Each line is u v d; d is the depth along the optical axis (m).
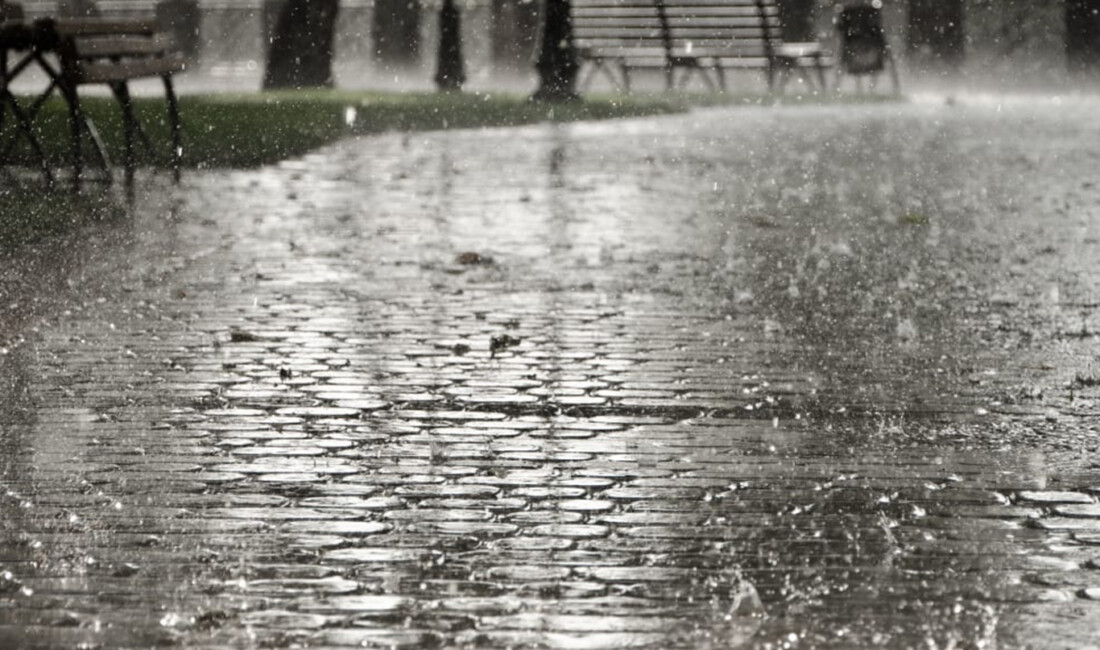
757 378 16.92
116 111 49.62
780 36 85.62
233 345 18.12
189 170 37.00
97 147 34.00
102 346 17.97
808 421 15.20
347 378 16.66
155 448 13.95
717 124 59.47
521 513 12.28
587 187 35.62
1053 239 27.95
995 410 15.71
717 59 85.88
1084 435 14.83
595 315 20.19
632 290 22.00
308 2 77.00
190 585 10.64
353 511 12.28
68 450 13.87
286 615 10.12
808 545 11.61
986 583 10.84
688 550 11.47
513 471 13.42
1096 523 12.22
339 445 14.15
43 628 9.87
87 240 25.62
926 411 15.66
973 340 19.00
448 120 56.25
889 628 9.99
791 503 12.62
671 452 14.07
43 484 12.88
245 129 46.97
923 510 12.49
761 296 21.73
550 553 11.37
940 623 10.09
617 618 10.11
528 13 96.81
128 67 33.75
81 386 16.16
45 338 18.33
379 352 17.88
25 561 11.08
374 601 10.37
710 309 20.72
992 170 41.88
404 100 66.62
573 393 16.16
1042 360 17.97
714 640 9.77
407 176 37.06
